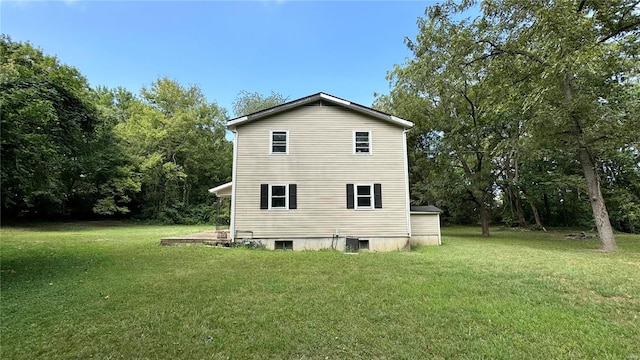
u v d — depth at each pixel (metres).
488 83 13.50
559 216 28.61
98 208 26.17
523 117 14.00
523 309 4.85
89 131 10.46
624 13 10.48
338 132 13.17
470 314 4.64
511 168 25.12
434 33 15.38
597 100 11.77
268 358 3.42
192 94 33.59
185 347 3.66
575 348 3.59
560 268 7.94
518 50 12.22
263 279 6.79
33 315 4.65
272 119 13.09
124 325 4.29
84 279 6.82
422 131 22.00
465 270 7.73
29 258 9.54
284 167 12.84
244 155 12.81
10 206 22.62
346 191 12.86
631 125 10.66
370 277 6.97
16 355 3.46
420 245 13.86
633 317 4.53
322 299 5.39
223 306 5.04
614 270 7.65
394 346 3.65
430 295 5.58
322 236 12.54
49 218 27.36
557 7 9.56
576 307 4.95
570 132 12.09
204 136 33.12
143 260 9.14
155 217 29.58
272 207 12.60
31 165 8.24
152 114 29.44
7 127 7.08
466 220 32.53
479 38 13.01
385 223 12.79
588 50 9.05
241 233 12.42
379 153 13.19
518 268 7.97
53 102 8.72
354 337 3.89
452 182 19.22
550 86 10.70
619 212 20.22
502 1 11.73
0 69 12.34
